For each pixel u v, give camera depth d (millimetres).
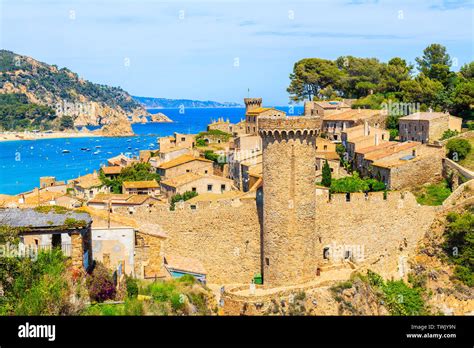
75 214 69375
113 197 129250
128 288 69312
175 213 92125
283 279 89688
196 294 75250
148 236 78938
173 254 92188
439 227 106625
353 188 128375
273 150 88562
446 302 98875
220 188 138875
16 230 65000
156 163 174750
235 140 163750
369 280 94875
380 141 155250
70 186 174125
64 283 62906
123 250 76562
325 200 99062
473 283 100062
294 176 88312
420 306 97750
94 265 70625
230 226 93875
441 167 134125
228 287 90688
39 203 118062
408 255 105250
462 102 178375
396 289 99062
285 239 89125
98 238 76125
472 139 145000
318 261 98375
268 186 89750
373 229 102125
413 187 131875
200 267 88812
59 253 65375
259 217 94062
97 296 65812
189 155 169000
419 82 192125
